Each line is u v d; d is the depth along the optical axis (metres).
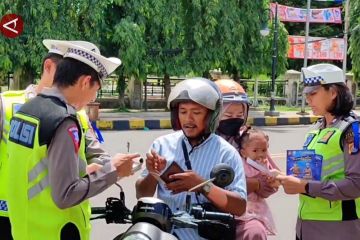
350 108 3.35
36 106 2.57
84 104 2.71
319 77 3.33
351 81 24.97
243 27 18.86
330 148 3.29
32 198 2.57
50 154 2.49
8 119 3.01
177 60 18.34
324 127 3.45
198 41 18.20
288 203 7.81
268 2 19.58
